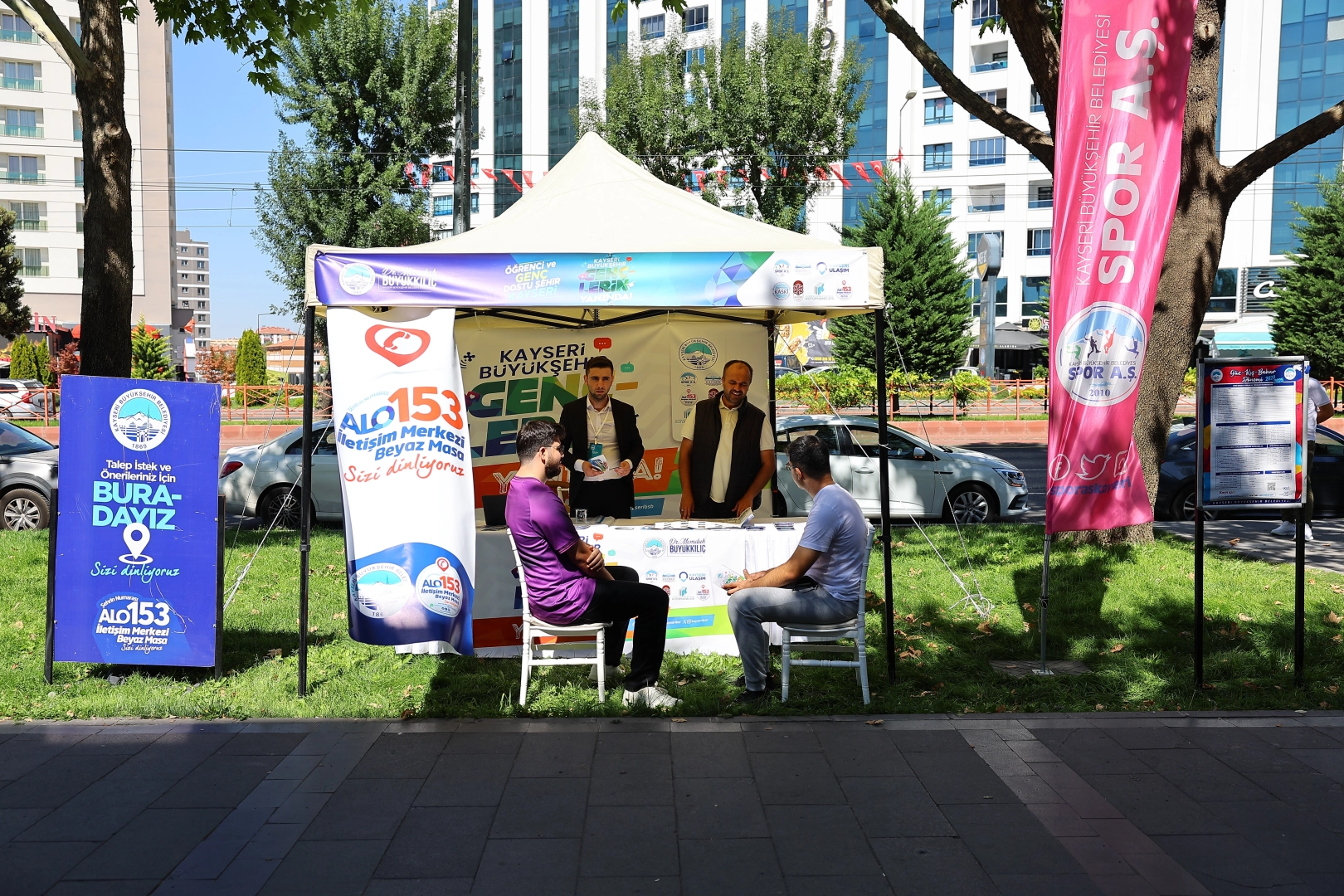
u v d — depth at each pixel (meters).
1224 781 4.49
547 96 55.69
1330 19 43.78
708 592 6.66
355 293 5.55
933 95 51.91
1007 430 26.81
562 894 3.46
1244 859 3.75
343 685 5.82
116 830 3.93
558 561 5.45
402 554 5.67
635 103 27.66
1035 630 7.13
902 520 12.31
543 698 5.57
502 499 6.86
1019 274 51.94
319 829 3.95
